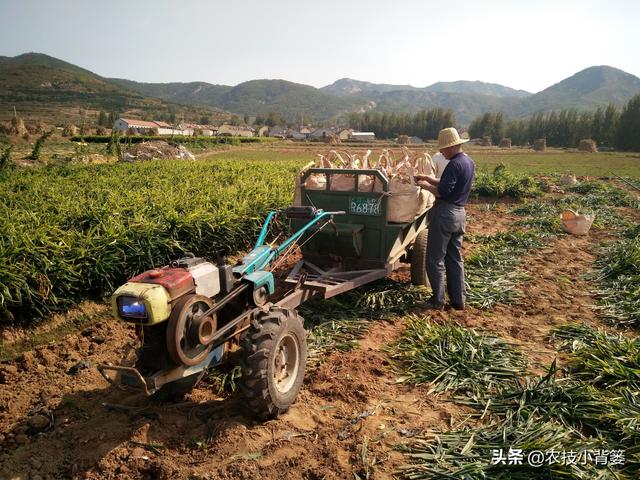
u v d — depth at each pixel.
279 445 3.93
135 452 3.89
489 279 8.19
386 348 5.68
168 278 3.90
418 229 7.63
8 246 6.57
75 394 4.84
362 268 6.80
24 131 58.66
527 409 4.29
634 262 8.30
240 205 10.33
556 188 20.39
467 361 5.19
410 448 3.90
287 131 164.62
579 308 6.98
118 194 11.35
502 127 139.50
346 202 6.71
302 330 4.54
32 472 3.71
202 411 4.45
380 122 172.00
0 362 5.64
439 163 9.69
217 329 4.66
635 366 4.83
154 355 3.96
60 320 6.62
